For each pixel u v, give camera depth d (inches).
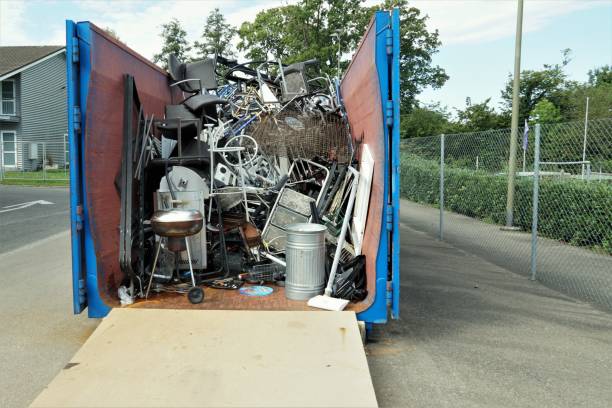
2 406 121.7
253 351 121.5
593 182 305.3
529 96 1087.0
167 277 172.6
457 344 164.2
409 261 296.7
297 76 241.0
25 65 1046.4
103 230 153.9
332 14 956.6
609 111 1023.6
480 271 269.9
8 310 196.9
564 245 333.1
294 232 157.2
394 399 126.6
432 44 1283.2
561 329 178.2
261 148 204.7
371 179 166.4
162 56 1219.2
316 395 104.7
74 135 144.5
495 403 124.3
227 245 193.3
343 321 137.3
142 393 105.0
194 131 190.5
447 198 515.8
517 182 394.9
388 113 147.6
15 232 392.2
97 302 151.9
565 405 123.3
